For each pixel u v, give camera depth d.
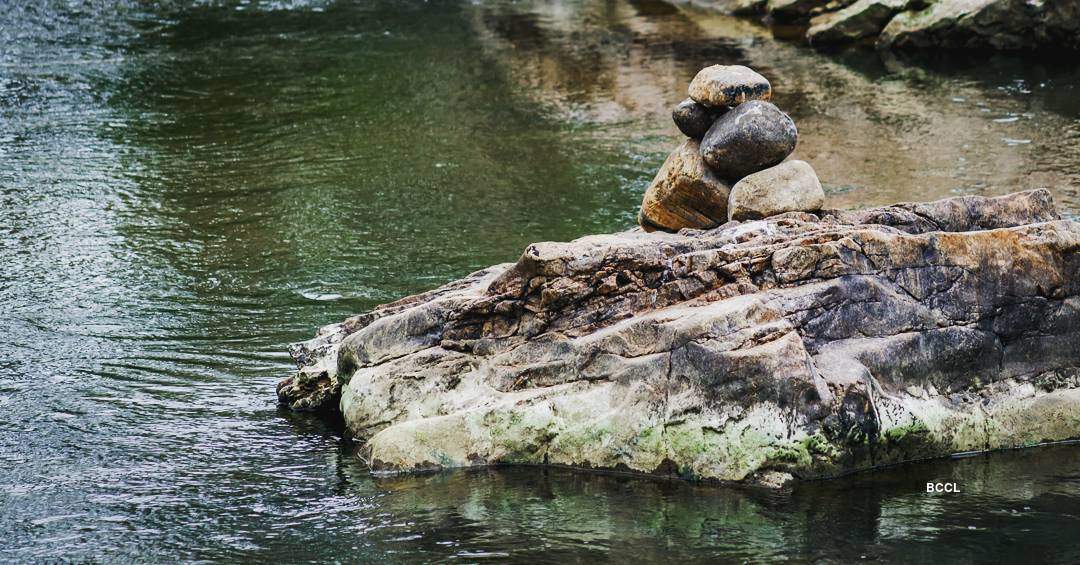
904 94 21.17
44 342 11.71
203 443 9.45
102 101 22.52
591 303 9.20
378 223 15.63
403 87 23.36
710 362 8.41
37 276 13.75
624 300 9.16
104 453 9.24
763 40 26.56
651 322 8.70
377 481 8.70
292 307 12.72
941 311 9.00
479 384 9.23
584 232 14.96
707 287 9.07
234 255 14.53
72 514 8.21
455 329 9.46
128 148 19.53
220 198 16.91
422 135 19.98
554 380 8.99
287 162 18.64
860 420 8.38
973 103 20.28
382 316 10.70
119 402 10.27
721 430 8.38
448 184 17.27
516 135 19.78
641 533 7.69
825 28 25.64
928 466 8.60
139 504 8.37
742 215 10.18
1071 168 16.34
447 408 9.18
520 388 9.09
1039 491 8.19
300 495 8.49
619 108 21.25
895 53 24.56
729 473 8.34
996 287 9.11
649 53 25.66
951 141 18.06
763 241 9.34
